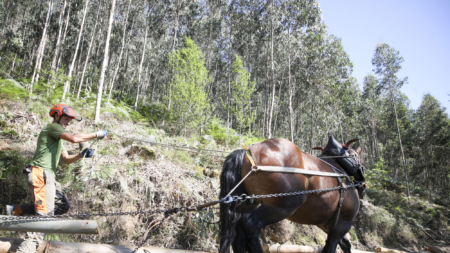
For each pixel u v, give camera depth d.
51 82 12.20
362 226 8.46
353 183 3.86
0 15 30.91
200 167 6.51
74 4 27.50
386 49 25.84
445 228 11.42
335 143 4.06
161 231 4.79
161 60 33.22
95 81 31.77
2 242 2.56
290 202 2.93
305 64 25.22
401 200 13.28
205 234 4.90
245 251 2.81
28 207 2.71
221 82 43.09
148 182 5.24
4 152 4.93
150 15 31.53
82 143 3.36
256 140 16.22
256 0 29.31
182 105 15.64
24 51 28.86
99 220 4.48
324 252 3.77
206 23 35.69
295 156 3.12
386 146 38.72
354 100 36.44
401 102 38.56
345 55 25.84
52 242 2.74
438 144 33.66
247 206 3.23
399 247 8.52
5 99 7.45
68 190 4.57
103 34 28.28
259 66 34.75
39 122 6.55
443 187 34.66
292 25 25.25
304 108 29.44
